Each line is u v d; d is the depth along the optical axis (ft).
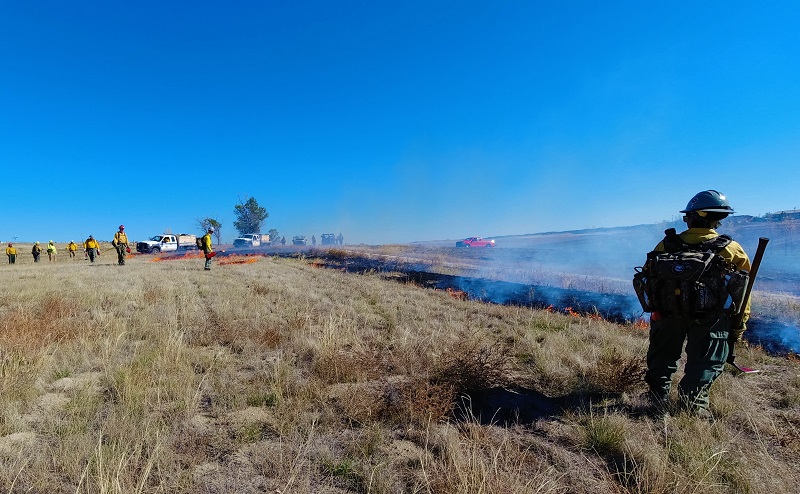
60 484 7.43
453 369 12.28
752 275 9.80
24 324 18.20
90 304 26.00
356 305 27.48
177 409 10.56
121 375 12.53
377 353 15.02
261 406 11.10
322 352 14.70
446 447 8.75
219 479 7.68
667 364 10.88
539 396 12.08
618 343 17.49
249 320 21.53
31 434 9.39
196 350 15.89
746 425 9.88
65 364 13.96
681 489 7.16
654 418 10.26
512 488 7.15
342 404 10.79
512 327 21.61
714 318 9.90
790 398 11.24
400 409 10.50
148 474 7.30
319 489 7.50
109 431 9.10
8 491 7.16
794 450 8.73
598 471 8.07
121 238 66.69
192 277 45.73
